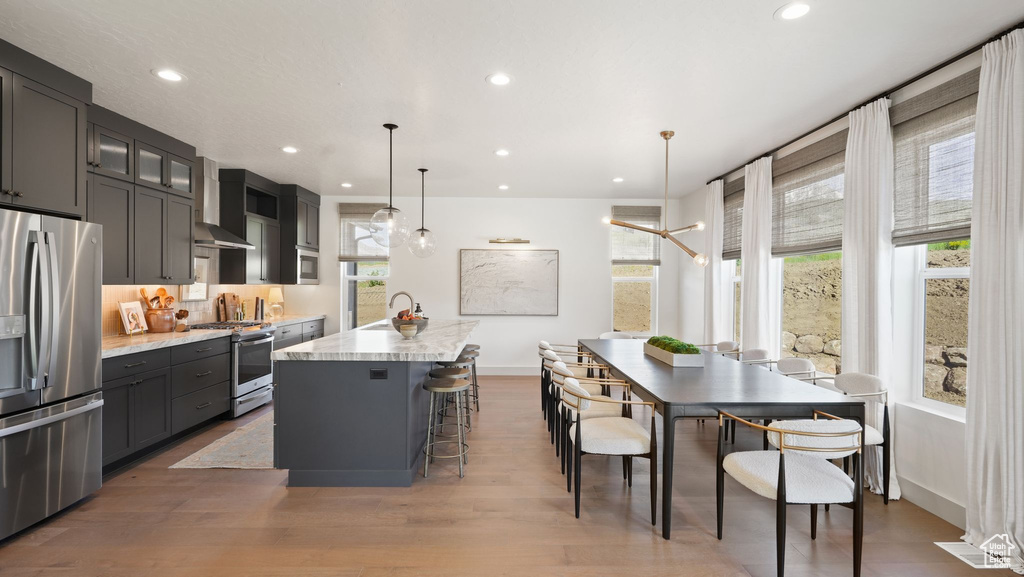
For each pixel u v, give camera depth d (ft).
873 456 9.70
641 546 7.70
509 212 22.21
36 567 7.05
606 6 6.94
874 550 7.57
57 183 8.71
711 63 8.69
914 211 9.33
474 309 22.21
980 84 7.66
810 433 6.54
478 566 7.14
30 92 8.23
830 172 11.87
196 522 8.42
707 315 18.13
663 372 10.44
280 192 19.24
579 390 8.59
